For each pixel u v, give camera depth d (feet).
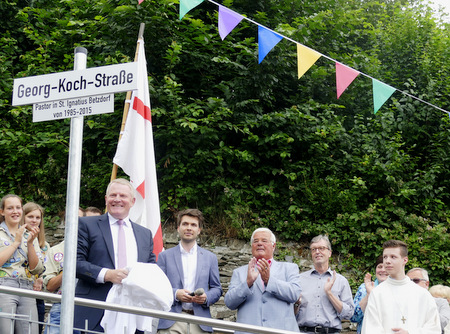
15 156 31.09
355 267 28.68
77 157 8.43
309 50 18.21
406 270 28.17
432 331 13.76
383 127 31.32
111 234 14.67
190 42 30.48
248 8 33.12
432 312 14.05
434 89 32.99
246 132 29.12
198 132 29.84
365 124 33.22
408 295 14.16
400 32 35.65
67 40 32.73
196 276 16.74
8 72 32.50
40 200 31.09
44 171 30.89
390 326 13.91
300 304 17.67
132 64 8.39
